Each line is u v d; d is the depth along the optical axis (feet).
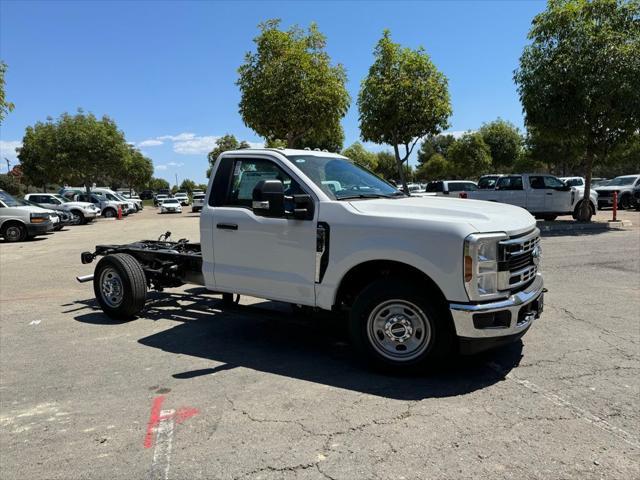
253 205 16.02
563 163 139.23
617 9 49.34
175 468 10.01
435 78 63.62
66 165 109.40
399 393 13.24
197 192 136.15
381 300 14.23
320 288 15.29
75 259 41.06
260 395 13.34
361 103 65.05
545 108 52.54
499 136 150.00
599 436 10.80
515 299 13.46
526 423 11.43
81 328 20.24
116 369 15.55
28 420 12.31
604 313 20.31
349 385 13.87
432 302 13.62
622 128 51.37
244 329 19.56
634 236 45.21
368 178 18.02
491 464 9.82
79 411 12.70
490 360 15.38
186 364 15.84
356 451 10.42
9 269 36.68
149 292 25.77
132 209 134.21
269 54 61.46
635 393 12.89
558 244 40.86
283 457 10.28
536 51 52.70
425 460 10.02
